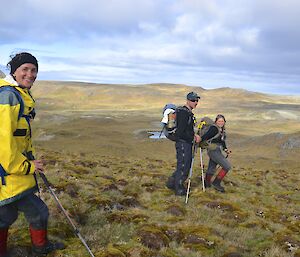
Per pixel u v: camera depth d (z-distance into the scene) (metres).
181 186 11.24
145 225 7.91
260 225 9.13
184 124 10.70
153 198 10.98
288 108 181.38
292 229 9.16
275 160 50.12
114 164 18.30
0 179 4.77
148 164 20.11
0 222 5.10
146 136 80.62
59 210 7.70
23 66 4.81
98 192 10.41
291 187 16.56
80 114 140.12
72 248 6.27
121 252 6.33
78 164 15.59
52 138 72.19
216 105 188.38
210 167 12.78
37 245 5.67
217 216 9.57
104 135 79.88
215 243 7.51
